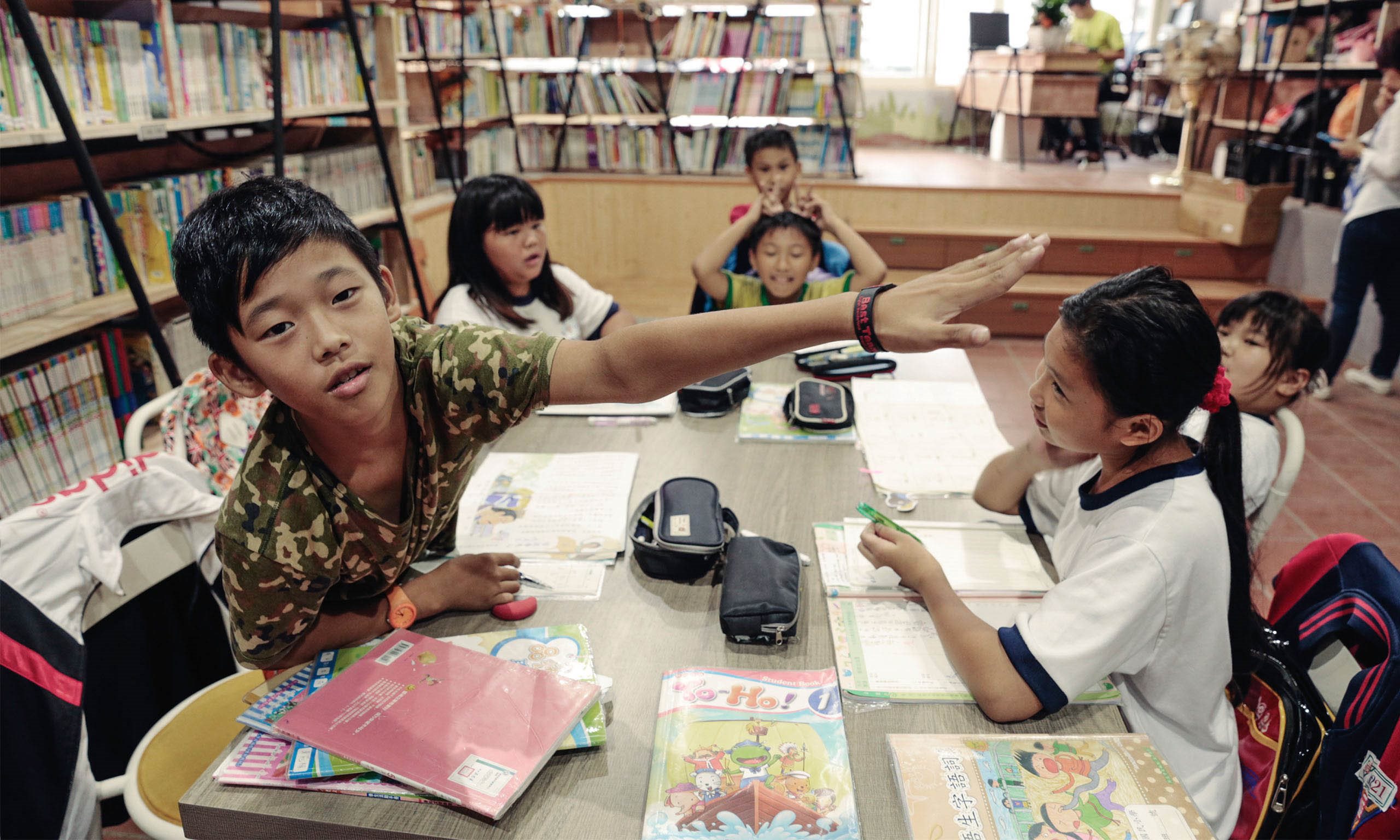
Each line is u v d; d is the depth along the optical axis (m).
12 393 2.17
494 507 1.37
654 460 1.55
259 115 3.04
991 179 5.97
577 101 5.82
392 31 3.91
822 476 1.49
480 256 2.20
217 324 0.78
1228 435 1.07
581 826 0.79
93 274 2.46
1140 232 5.34
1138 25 8.48
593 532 1.29
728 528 1.30
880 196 5.56
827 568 1.19
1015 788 0.82
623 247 5.90
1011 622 1.07
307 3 3.63
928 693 0.97
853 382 1.91
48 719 1.09
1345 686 1.19
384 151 3.18
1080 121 7.16
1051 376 1.01
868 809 0.82
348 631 1.05
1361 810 1.04
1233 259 5.11
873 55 8.25
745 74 5.61
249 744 0.89
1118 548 0.99
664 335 0.86
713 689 0.96
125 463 1.29
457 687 0.92
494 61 5.65
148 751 1.26
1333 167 4.81
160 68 2.64
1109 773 0.84
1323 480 3.22
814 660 1.03
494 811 0.77
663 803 0.81
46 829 1.08
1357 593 1.17
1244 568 1.08
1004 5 7.90
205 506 1.37
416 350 0.92
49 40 2.25
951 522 1.32
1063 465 1.25
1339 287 3.87
